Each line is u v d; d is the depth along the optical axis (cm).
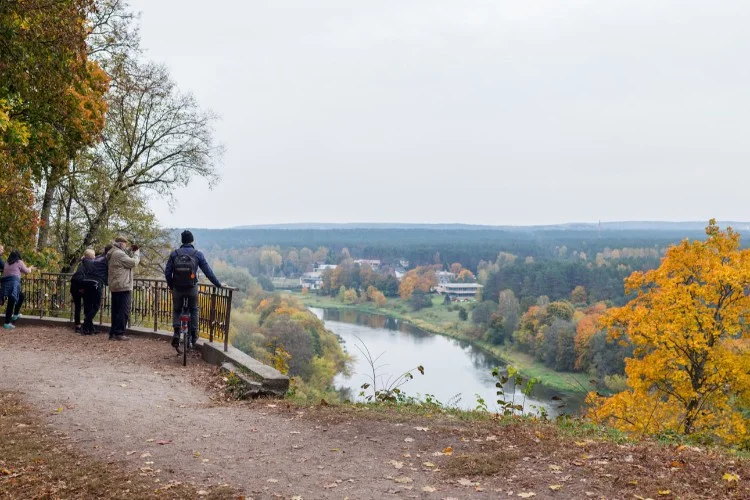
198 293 1291
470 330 11619
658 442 725
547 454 612
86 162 2898
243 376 965
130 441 675
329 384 6575
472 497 506
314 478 557
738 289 1938
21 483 550
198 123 3322
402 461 599
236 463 601
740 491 511
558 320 8844
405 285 18250
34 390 897
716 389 1922
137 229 3075
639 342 2023
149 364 1112
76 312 1418
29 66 1645
